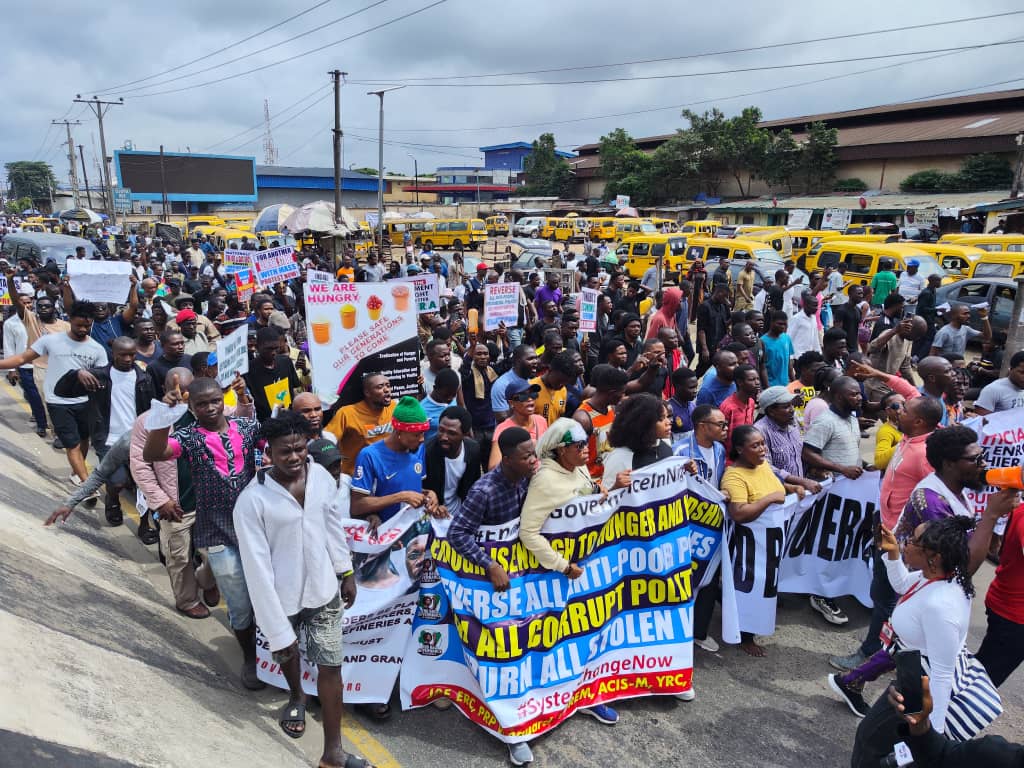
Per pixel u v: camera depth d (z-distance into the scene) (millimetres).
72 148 73438
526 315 12289
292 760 3480
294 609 3461
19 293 8766
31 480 6539
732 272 21188
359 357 6047
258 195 83188
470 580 3977
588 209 66812
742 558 4824
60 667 2947
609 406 5598
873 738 3248
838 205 45344
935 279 13219
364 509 4309
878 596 4637
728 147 56688
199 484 4074
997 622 3859
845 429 5516
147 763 2596
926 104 52219
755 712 4336
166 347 6484
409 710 4199
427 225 46875
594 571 4191
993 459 5441
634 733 4113
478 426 6672
